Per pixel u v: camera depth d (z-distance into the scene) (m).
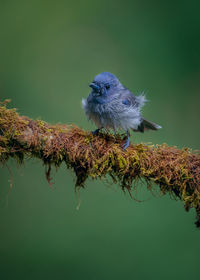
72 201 11.90
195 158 6.95
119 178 7.05
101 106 8.34
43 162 6.98
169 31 14.59
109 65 14.20
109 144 6.96
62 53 14.30
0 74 13.84
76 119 13.27
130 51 14.41
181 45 14.37
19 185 11.90
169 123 13.52
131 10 14.95
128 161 6.83
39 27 14.49
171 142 13.08
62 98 13.68
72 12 14.84
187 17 14.62
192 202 6.93
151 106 13.64
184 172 6.82
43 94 13.70
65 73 14.01
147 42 14.49
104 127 8.77
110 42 14.51
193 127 13.49
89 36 14.59
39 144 6.70
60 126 6.99
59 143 6.78
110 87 8.29
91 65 14.23
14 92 13.66
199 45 14.20
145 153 6.93
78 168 7.00
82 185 7.08
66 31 14.61
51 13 14.73
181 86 13.97
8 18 14.47
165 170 6.87
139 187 11.54
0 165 6.82
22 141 6.62
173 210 11.38
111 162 6.89
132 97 8.81
